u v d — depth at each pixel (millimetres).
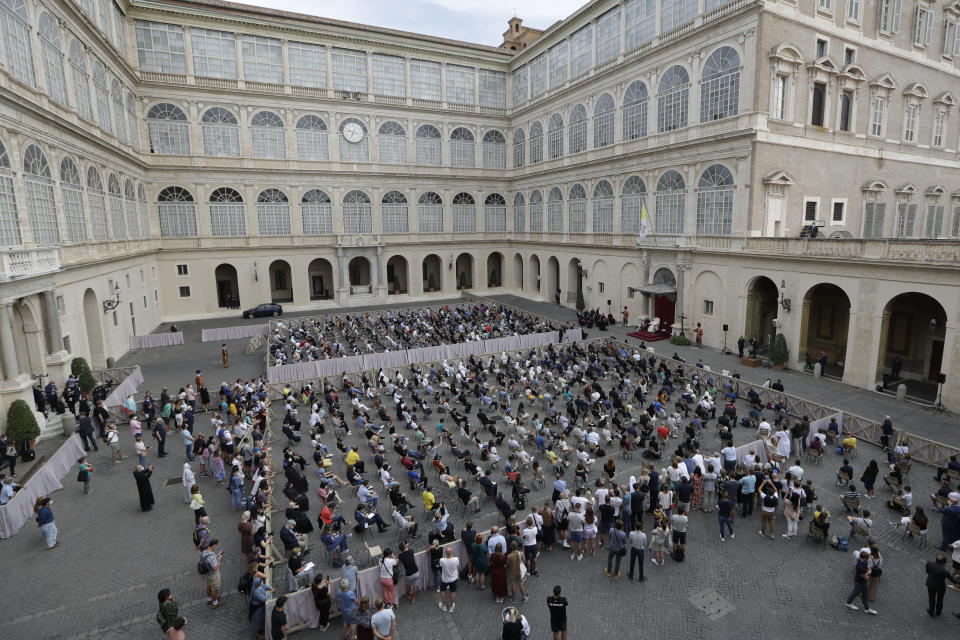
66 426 22344
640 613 12492
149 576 13945
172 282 48812
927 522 14562
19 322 24031
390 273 63875
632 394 26062
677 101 37812
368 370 29250
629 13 41750
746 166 32750
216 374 31688
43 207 25938
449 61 56781
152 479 19297
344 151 53562
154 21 45281
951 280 23609
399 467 19859
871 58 36438
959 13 41344
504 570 12898
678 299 38344
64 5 28797
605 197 46250
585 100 47500
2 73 22375
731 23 32875
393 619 11156
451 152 58281
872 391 27109
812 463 19672
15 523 15891
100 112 35125
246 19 47844
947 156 43594
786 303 30906
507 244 62781
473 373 29859
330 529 14461
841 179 36500
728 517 15133
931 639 11570
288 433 21500
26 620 12391
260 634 11688
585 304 49594
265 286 52250
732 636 11773
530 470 19312
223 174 49188
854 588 12375
